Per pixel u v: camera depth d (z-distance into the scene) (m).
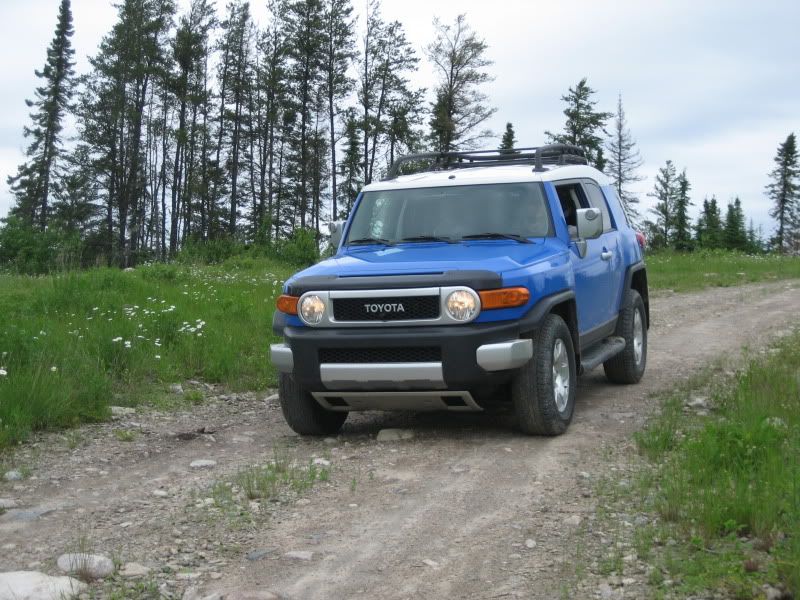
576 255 7.61
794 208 105.19
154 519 5.15
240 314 12.85
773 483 4.83
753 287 22.05
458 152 8.70
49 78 76.69
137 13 69.94
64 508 5.45
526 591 3.95
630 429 7.03
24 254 37.03
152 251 69.88
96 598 3.97
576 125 71.44
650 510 4.91
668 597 3.74
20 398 7.54
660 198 96.38
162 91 74.56
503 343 6.34
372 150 70.00
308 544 4.66
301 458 6.56
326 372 6.56
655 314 16.17
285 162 77.31
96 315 11.60
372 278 6.54
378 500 5.39
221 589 4.06
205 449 7.04
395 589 4.03
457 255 6.98
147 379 9.52
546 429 6.77
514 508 5.14
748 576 3.82
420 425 7.55
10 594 3.96
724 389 8.24
